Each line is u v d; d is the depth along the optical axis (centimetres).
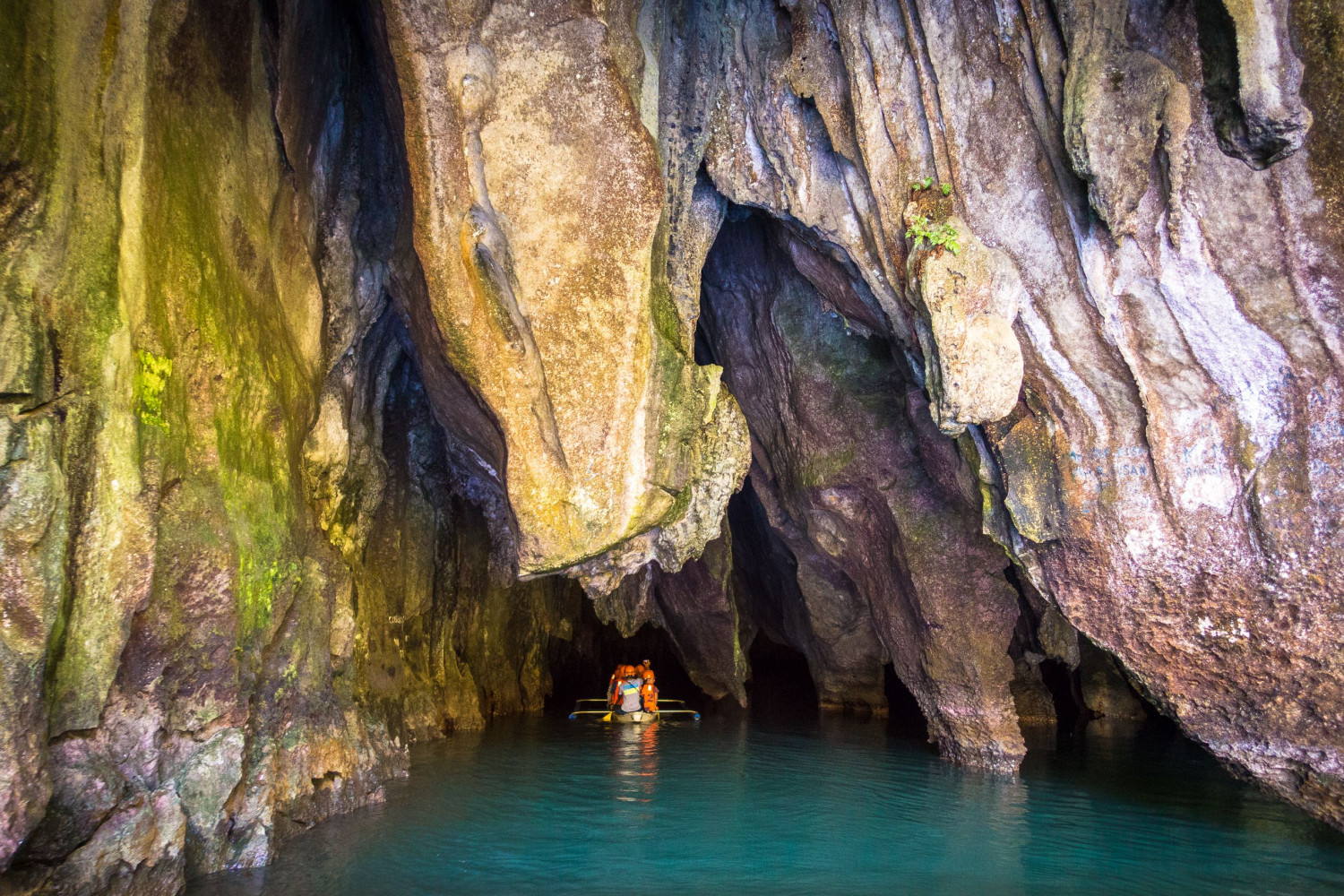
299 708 609
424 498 981
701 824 672
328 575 660
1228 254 622
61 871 375
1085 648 1391
